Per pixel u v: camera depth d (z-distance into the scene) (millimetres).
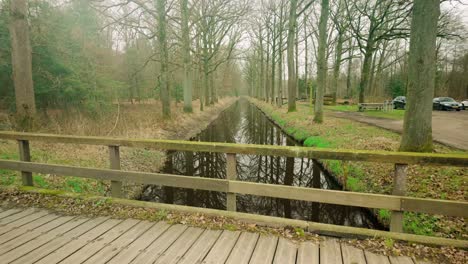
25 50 8070
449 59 40375
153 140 3553
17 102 8148
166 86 14922
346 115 18500
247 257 2631
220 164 10570
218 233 3070
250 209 6461
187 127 16312
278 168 10195
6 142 7562
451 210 2686
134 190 6754
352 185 6465
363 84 22859
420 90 5953
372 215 5480
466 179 5109
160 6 13430
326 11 13250
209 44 25516
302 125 14891
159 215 3469
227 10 17344
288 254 2676
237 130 19266
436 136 9531
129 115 15805
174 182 3562
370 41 20312
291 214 6145
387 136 9609
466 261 2529
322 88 14016
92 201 3885
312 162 9812
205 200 6836
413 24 5906
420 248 2730
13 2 7762
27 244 2879
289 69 20812
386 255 2650
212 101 36375
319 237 2973
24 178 4387
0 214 3590
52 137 3980
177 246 2830
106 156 7949
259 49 38094
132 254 2697
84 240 2955
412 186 5336
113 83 15312
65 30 12352
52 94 12359
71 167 4027
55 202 3912
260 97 49312
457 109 23547
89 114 13148
